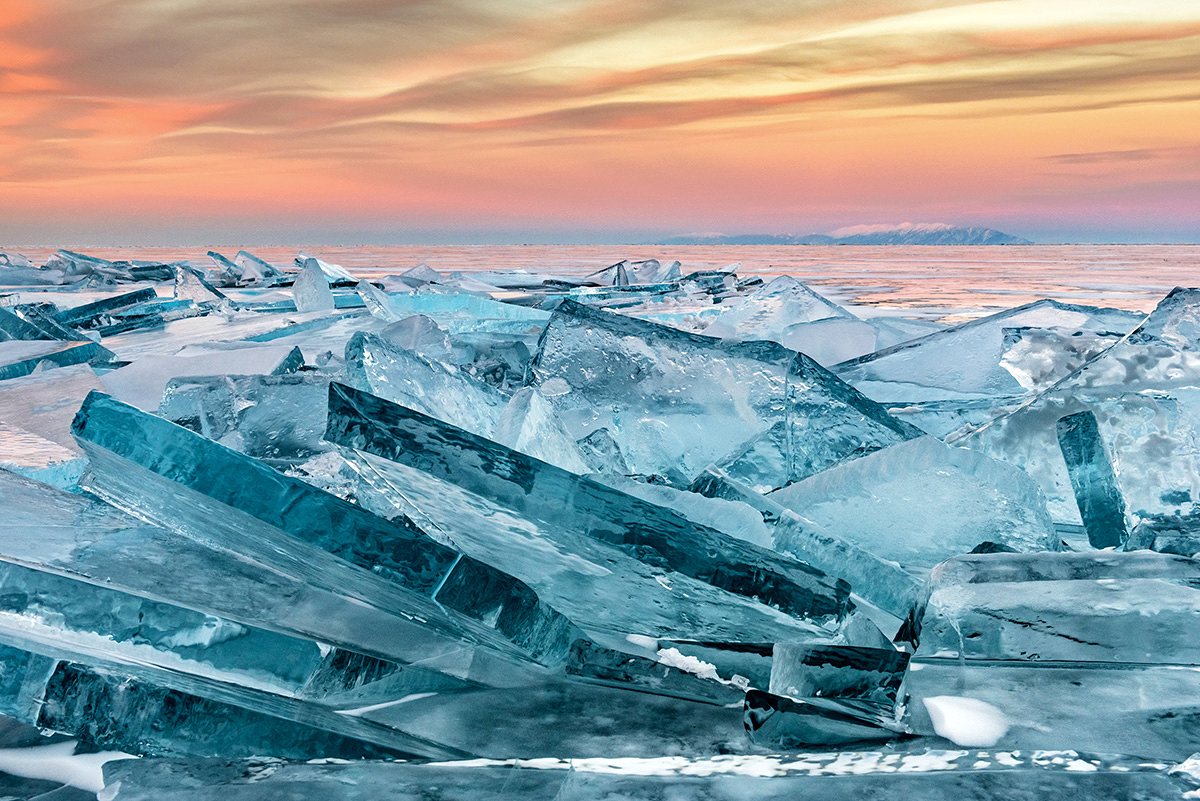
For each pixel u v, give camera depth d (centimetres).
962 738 133
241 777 118
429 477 131
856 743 133
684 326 694
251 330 776
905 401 352
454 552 134
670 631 159
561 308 296
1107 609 153
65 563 147
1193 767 113
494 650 156
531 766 119
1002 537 210
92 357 466
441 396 231
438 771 119
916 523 210
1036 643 152
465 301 820
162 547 161
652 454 276
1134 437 240
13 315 534
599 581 146
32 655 142
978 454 207
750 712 135
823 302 589
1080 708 139
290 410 293
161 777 118
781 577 137
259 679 148
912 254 7181
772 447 267
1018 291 1919
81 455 240
